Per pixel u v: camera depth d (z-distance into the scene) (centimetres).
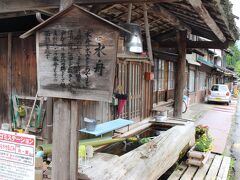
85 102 616
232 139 1070
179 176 584
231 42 629
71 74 265
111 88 252
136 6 512
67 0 279
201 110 1811
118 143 609
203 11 337
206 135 772
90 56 257
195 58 2014
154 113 1090
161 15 534
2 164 319
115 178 362
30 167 307
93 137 634
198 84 2327
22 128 600
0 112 626
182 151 668
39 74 278
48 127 570
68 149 284
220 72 3023
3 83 616
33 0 313
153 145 512
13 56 598
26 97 588
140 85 935
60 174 288
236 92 3566
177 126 697
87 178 346
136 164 417
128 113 838
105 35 251
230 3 399
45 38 272
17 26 561
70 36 262
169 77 1441
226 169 645
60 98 282
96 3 271
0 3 328
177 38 707
